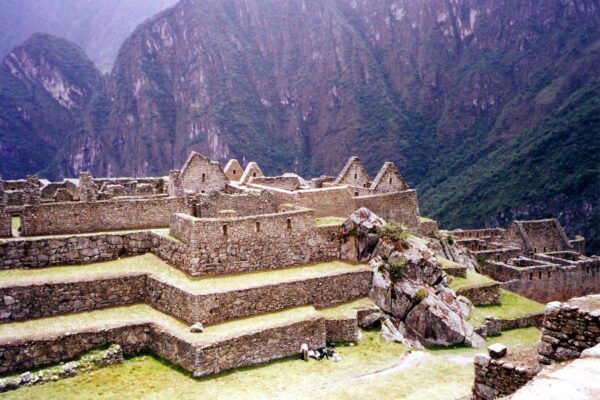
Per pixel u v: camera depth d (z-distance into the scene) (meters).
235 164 59.84
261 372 26.61
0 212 32.84
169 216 37.81
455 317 36.12
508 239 68.12
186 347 25.94
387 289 35.09
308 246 36.44
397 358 29.70
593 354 12.81
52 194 50.25
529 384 11.69
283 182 54.38
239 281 31.36
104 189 45.72
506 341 37.12
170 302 29.34
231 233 32.94
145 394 23.86
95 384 24.56
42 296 28.14
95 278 29.64
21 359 24.89
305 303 32.28
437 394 24.66
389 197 47.34
